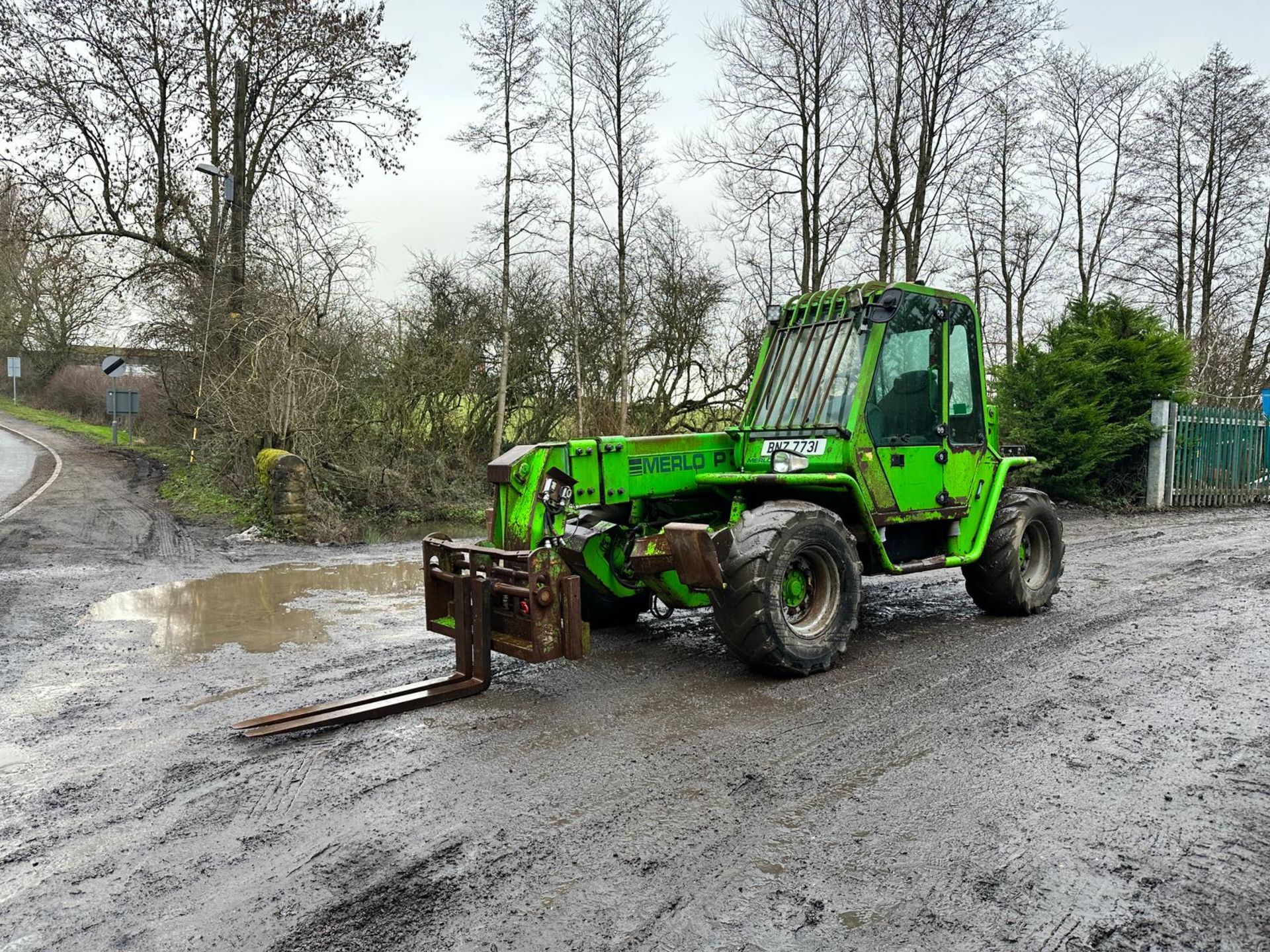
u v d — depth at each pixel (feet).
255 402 44.55
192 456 54.90
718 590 15.56
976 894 8.77
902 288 18.34
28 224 60.13
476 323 64.08
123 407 72.59
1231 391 75.41
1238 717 13.71
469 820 10.58
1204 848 9.64
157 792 11.58
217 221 61.00
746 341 66.90
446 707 14.88
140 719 14.56
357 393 51.42
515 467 15.75
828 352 18.39
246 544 35.22
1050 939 8.01
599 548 18.65
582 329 68.44
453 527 45.42
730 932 8.18
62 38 61.31
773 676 16.35
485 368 65.00
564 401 68.59
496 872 9.33
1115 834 9.98
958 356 20.11
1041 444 46.29
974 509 20.27
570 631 14.87
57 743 13.47
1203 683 15.49
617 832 10.21
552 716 14.34
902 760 12.23
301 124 66.54
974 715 14.06
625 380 67.67
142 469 58.34
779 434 18.53
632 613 20.63
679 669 17.06
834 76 57.47
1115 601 22.80
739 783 11.52
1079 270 75.87
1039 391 46.62
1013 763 12.06
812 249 59.16
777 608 15.74
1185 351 47.26
